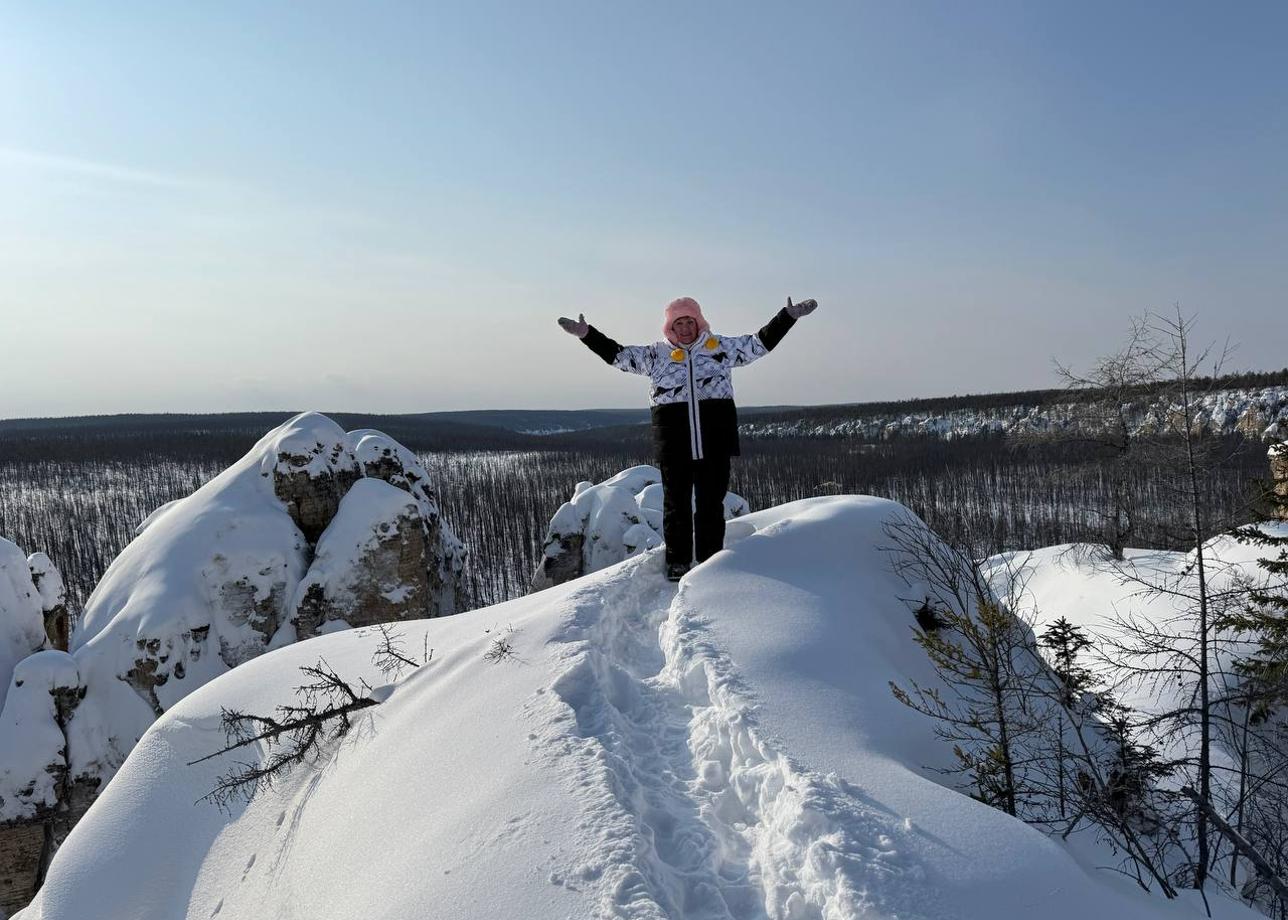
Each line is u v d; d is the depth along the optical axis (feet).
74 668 54.34
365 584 61.41
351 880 13.03
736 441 21.71
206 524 61.93
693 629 17.10
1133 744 14.90
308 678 22.35
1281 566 29.63
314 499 65.21
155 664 56.39
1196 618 17.31
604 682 15.87
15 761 51.06
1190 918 11.25
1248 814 15.78
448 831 12.28
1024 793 13.83
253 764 19.75
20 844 51.85
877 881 9.55
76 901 17.89
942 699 16.67
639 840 10.67
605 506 72.64
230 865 17.49
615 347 21.97
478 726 15.20
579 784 12.16
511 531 238.27
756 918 9.94
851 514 22.81
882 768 12.21
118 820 19.81
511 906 10.05
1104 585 51.72
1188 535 16.96
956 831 10.70
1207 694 15.62
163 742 21.91
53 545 236.43
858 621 18.07
